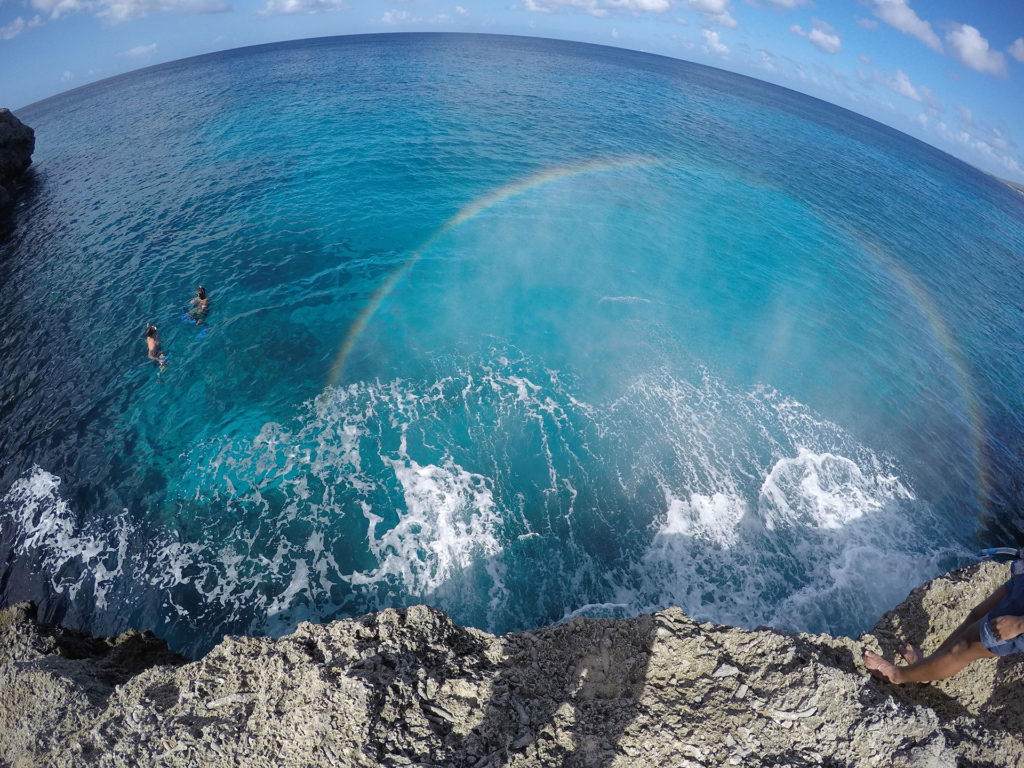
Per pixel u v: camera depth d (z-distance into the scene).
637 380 19.11
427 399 17.70
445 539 13.58
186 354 20.03
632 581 13.15
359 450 15.86
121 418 17.36
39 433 17.05
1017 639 4.19
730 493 15.27
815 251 34.00
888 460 17.73
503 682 5.18
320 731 4.51
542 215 33.25
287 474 15.16
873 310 27.98
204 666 5.55
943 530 15.62
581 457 15.85
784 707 4.68
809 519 14.98
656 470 15.65
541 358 19.94
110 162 43.41
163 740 4.70
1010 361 26.28
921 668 5.03
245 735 4.66
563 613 12.51
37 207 35.09
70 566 13.14
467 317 22.30
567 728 4.73
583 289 25.11
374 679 4.88
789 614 12.75
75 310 23.22
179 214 31.91
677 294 25.69
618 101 70.81
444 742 4.55
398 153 41.81
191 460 15.73
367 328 21.34
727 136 62.28
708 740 4.49
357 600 12.41
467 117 53.19
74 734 5.31
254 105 58.91
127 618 12.12
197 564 13.09
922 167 82.31
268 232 29.33
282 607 12.27
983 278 36.56
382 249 27.78
